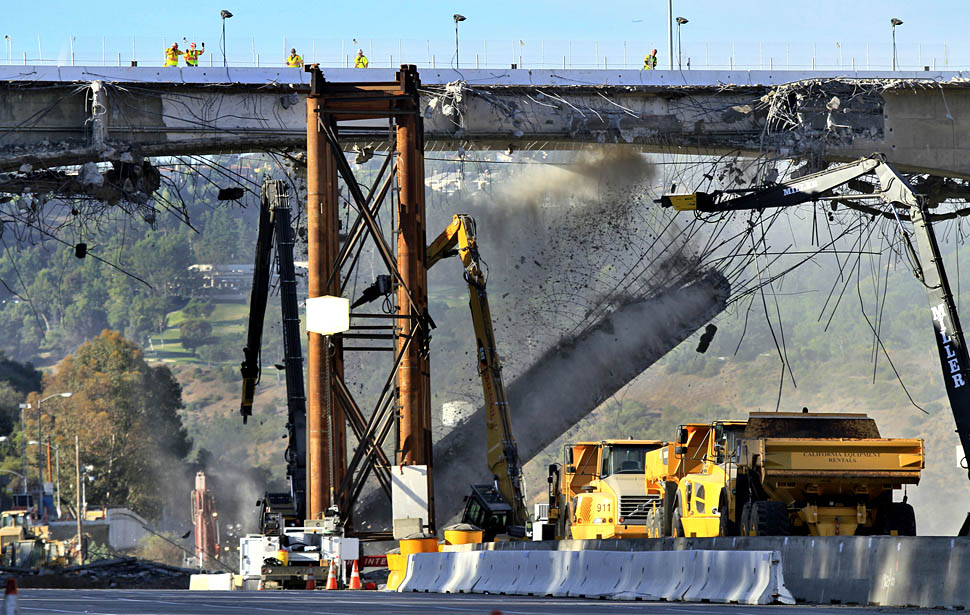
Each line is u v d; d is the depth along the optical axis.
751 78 179.38
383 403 134.62
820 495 87.69
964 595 52.19
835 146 177.38
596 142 175.38
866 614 50.34
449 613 49.81
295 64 174.12
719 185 187.00
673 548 74.94
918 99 179.62
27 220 172.38
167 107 168.12
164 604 57.84
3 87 165.12
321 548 122.94
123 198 172.38
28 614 47.41
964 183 192.00
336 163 132.88
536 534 132.25
